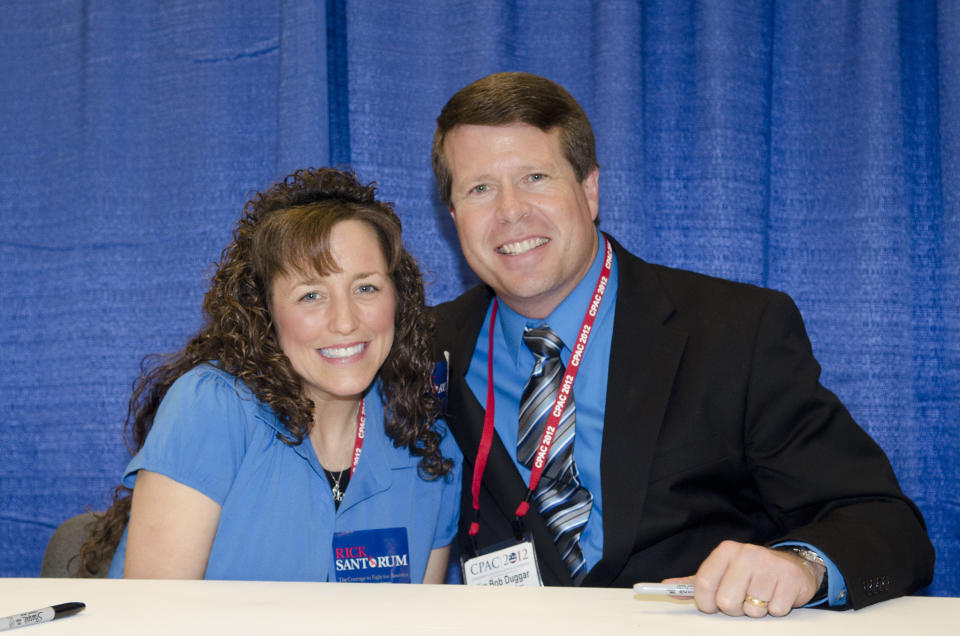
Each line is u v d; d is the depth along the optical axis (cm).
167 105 237
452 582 220
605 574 148
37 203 239
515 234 159
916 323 220
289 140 219
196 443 141
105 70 236
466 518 168
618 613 97
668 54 228
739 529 158
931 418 218
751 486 161
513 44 228
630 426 153
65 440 236
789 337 157
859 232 215
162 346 233
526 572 150
